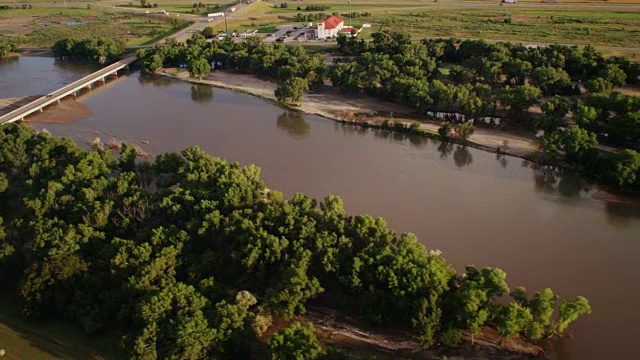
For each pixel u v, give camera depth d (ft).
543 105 504.02
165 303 248.93
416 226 366.43
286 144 510.99
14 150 432.66
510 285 306.76
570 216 376.89
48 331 270.87
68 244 295.07
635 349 260.21
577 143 430.61
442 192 412.98
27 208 350.64
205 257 292.81
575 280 310.24
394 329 269.23
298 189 419.74
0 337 265.95
